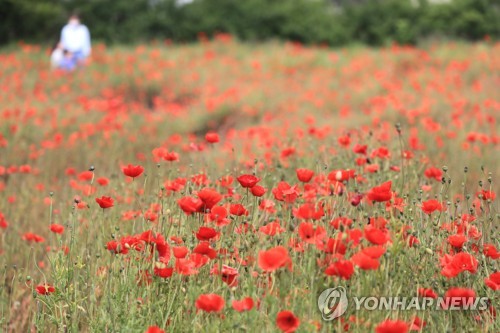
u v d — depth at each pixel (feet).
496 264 41.09
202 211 39.11
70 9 304.30
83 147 108.17
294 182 64.80
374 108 130.82
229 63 216.13
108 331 37.88
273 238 39.65
